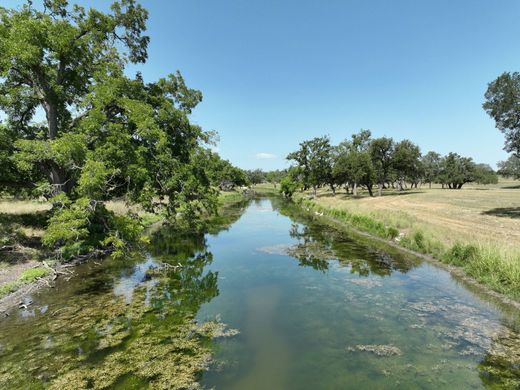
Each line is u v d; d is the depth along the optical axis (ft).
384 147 172.76
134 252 55.21
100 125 48.62
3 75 46.21
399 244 60.64
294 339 27.02
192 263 52.49
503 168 252.62
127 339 26.81
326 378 21.45
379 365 22.90
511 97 71.41
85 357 23.90
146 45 62.59
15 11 47.65
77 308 33.22
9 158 47.01
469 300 34.40
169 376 21.61
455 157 282.97
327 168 196.13
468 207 108.06
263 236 78.02
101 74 51.37
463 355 23.93
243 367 22.81
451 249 47.21
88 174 41.78
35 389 20.16
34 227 61.05
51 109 52.47
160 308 33.71
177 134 66.13
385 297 36.24
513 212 89.40
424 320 29.94
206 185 71.36
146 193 50.93
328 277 44.65
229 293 38.73
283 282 42.93
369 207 112.27
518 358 23.32
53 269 43.80
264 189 392.06
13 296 35.14
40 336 27.14
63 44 47.47
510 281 34.73
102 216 48.55
